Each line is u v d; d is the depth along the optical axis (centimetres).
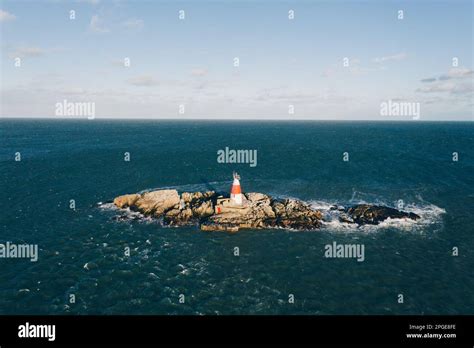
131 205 5472
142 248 4122
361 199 6003
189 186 6912
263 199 5312
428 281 3481
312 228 4700
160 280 3444
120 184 7012
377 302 3131
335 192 6431
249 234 4544
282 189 6650
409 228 4753
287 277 3525
